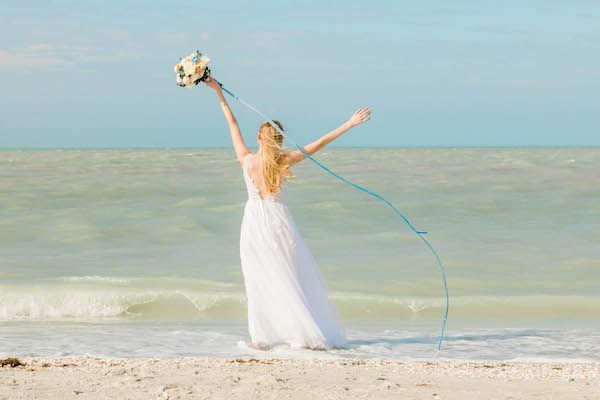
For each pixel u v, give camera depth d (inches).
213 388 179.8
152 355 252.1
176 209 678.5
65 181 902.4
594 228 600.7
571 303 377.7
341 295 384.2
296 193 779.4
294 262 259.0
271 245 257.0
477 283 422.6
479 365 226.2
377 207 697.6
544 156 1478.8
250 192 260.4
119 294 373.4
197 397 169.8
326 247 527.2
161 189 829.2
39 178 944.9
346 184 859.4
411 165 1171.9
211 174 1008.9
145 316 357.7
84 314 361.7
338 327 268.5
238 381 189.8
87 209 675.4
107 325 329.1
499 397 174.4
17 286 384.2
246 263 260.8
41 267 449.4
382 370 211.8
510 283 422.9
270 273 257.9
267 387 181.6
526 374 207.6
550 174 978.1
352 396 173.0
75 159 1450.5
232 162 1266.0
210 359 231.6
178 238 554.6
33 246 520.4
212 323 337.7
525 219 645.9
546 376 204.5
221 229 588.7
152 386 181.9
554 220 640.4
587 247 525.3
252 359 231.1
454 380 195.8
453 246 529.3
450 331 316.2
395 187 846.5
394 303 374.3
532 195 787.4
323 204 705.6
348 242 543.8
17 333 303.4
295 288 257.9
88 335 297.0
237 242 541.0
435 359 245.9
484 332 313.7
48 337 292.0
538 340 292.4
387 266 465.4
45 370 207.9
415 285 416.5
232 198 753.0
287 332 258.5
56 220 616.7
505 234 575.8
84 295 372.2
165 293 377.4
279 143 255.9
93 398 168.2
